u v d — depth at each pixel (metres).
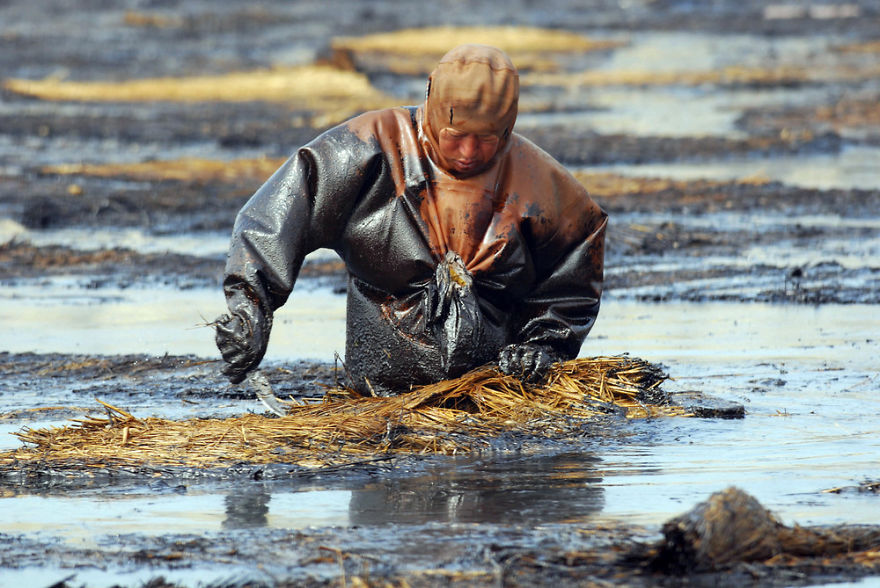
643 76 163.50
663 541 23.91
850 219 79.44
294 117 128.50
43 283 62.72
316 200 34.88
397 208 34.97
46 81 154.62
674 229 73.50
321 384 40.41
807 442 33.06
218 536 25.61
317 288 60.53
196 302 57.31
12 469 30.41
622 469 30.45
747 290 57.94
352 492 28.75
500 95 33.97
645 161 104.88
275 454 31.45
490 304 35.91
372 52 182.75
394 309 35.75
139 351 46.75
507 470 30.42
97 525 26.50
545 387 36.00
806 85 153.62
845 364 42.91
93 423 33.75
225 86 149.38
